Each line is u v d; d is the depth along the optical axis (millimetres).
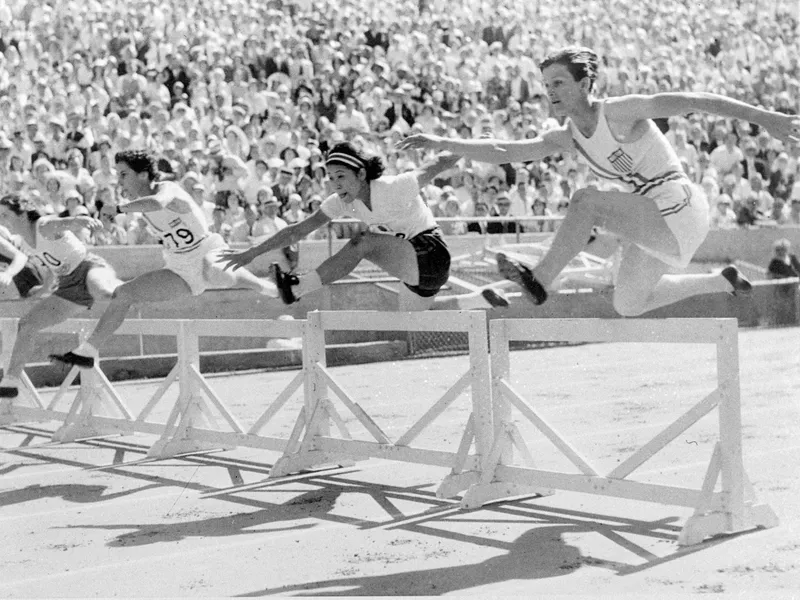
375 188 5266
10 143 13102
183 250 6219
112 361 11797
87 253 6586
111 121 14273
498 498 5152
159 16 17422
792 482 5242
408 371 11891
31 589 3900
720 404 4277
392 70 18328
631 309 4711
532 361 12492
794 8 23844
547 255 4363
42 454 7242
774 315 15766
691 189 4359
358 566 4023
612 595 3480
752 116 4121
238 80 16094
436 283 5527
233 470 6305
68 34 16297
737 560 3861
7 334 8789
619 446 6566
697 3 23000
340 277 5406
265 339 13188
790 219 16844
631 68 20766
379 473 6070
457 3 20938
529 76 19016
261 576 3939
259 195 12766
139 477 6180
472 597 3520
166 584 3887
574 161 16609
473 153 4730
